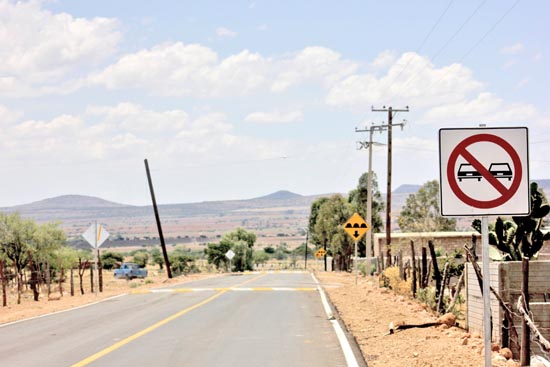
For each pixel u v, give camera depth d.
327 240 109.75
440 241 65.56
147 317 27.72
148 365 16.12
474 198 9.81
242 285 52.91
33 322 26.88
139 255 182.75
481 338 17.55
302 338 20.44
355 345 18.67
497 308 16.44
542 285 16.44
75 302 37.16
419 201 96.75
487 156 9.84
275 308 30.78
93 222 41.38
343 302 33.97
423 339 18.58
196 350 18.39
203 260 199.50
